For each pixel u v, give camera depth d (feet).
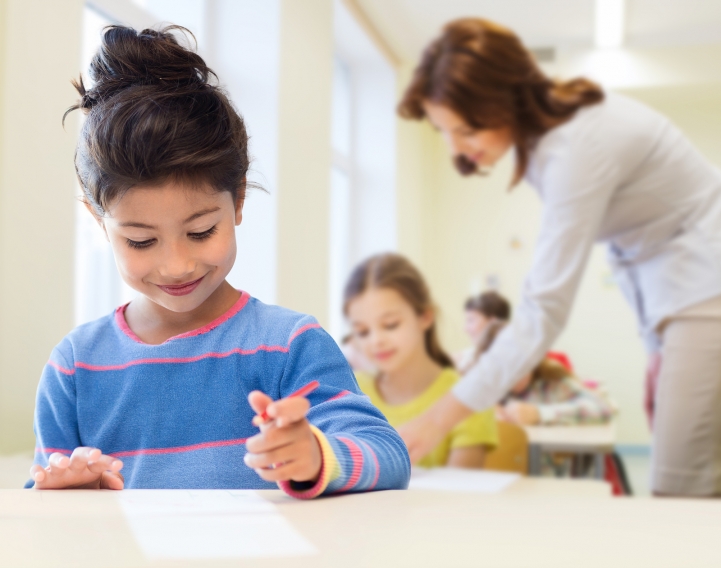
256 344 2.48
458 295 18.92
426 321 6.89
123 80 2.27
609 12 13.73
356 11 13.05
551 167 5.07
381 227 14.87
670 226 5.17
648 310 5.40
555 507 1.70
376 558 1.10
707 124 17.81
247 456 1.69
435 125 5.66
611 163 4.94
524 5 14.06
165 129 2.07
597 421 10.12
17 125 4.96
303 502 1.65
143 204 2.08
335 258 14.61
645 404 5.83
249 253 8.89
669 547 1.24
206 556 1.11
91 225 6.93
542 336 4.99
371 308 6.59
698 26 14.94
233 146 2.24
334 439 1.85
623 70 15.93
